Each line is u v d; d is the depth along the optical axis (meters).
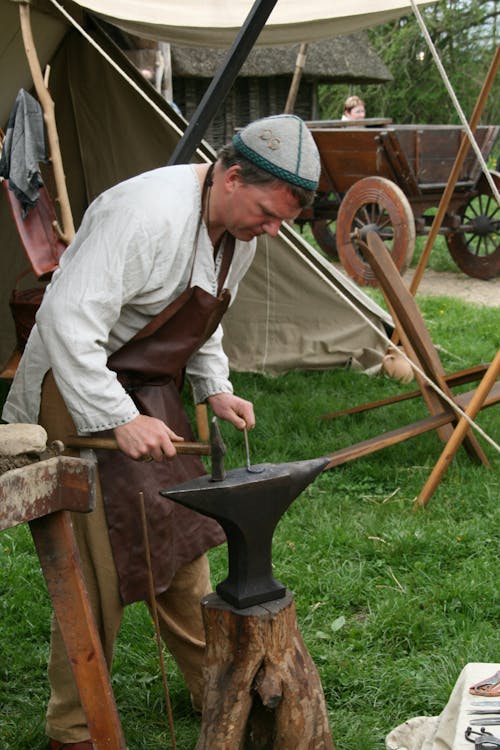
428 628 3.26
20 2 4.09
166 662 3.08
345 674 2.99
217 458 1.96
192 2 5.12
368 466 4.77
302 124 2.10
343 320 6.70
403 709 2.84
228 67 3.52
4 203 5.76
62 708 2.52
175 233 2.11
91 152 5.84
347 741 2.68
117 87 5.59
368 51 17.42
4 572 3.66
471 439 4.74
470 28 23.34
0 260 5.96
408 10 5.47
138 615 3.31
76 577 1.99
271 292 6.60
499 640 3.13
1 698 2.92
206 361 2.54
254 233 2.19
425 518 4.15
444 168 9.84
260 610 2.02
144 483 2.30
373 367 6.66
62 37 5.49
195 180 2.18
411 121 24.14
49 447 1.97
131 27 5.30
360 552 3.87
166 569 2.36
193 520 2.46
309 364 6.62
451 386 4.97
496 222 10.42
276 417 5.63
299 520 4.14
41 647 3.22
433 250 12.46
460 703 2.26
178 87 15.64
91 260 2.07
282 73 15.85
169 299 2.21
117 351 2.27
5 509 1.76
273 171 2.06
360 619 3.40
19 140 4.13
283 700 2.04
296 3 5.32
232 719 2.02
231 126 16.22
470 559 3.77
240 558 2.03
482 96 5.27
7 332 6.10
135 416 2.13
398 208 9.12
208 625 2.06
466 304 9.15
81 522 2.30
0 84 5.47
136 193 2.11
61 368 2.07
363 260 10.14
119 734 2.07
